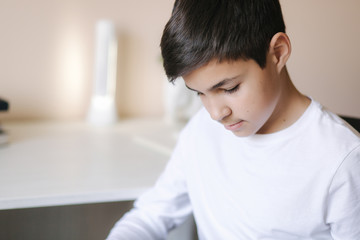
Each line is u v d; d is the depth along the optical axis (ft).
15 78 5.03
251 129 2.29
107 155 3.98
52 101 5.25
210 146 3.00
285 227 2.58
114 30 4.96
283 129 2.59
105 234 5.04
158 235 3.14
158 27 5.48
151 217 3.17
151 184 3.35
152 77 5.63
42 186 3.16
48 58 5.10
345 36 6.35
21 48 4.97
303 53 6.22
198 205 3.09
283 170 2.57
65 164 3.67
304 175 2.50
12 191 3.03
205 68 2.06
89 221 4.94
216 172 2.93
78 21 5.12
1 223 4.65
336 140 2.43
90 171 3.53
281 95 2.52
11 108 5.09
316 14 6.13
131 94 5.60
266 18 2.17
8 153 3.86
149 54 5.54
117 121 5.25
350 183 2.37
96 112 5.11
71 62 5.20
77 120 5.29
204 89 2.14
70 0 5.03
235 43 2.02
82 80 5.30
